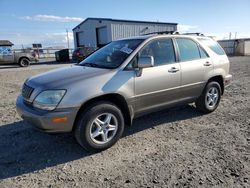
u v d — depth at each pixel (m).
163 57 4.79
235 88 8.90
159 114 5.84
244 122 5.28
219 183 3.11
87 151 4.06
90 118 3.83
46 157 3.93
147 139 4.50
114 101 4.27
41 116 3.61
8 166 3.67
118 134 4.18
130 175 3.35
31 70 17.78
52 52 39.09
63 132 3.76
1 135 4.80
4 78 13.09
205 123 5.27
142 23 34.12
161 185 3.11
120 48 4.74
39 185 3.21
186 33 5.62
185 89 5.11
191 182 3.14
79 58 25.16
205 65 5.45
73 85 3.75
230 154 3.85
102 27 34.16
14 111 6.38
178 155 3.87
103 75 4.02
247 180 3.15
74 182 3.25
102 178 3.31
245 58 26.06
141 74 4.36
